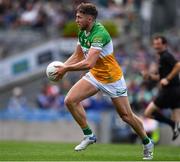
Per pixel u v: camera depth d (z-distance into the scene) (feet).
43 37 239.50
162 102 115.14
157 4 247.70
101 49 79.30
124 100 81.76
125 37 230.07
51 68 79.05
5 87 220.43
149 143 83.56
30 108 197.98
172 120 116.47
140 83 178.91
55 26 243.60
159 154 93.81
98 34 79.46
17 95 201.67
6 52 237.04
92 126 167.12
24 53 222.69
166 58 111.75
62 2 256.11
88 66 78.64
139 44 225.35
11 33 243.60
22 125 173.88
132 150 103.24
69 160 80.02
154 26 242.58
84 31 80.64
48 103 188.96
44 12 246.68
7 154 88.28
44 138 171.83
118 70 81.51
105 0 254.06
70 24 223.92
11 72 222.28
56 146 108.47
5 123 175.22
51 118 171.73
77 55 83.35
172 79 113.50
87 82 81.00
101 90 81.56
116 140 167.12
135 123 82.53
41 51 222.69
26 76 220.84
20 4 253.24
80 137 168.86
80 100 81.00
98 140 167.12
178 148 110.93
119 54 212.64
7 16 250.16
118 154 92.43
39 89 219.00
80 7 80.02
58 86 197.98
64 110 178.91
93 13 79.87
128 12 245.45
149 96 174.60
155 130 156.35
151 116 117.19
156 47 112.37
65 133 169.48
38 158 82.17
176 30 243.81
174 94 113.91
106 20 240.73
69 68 78.69
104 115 168.35
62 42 223.30
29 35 241.76
